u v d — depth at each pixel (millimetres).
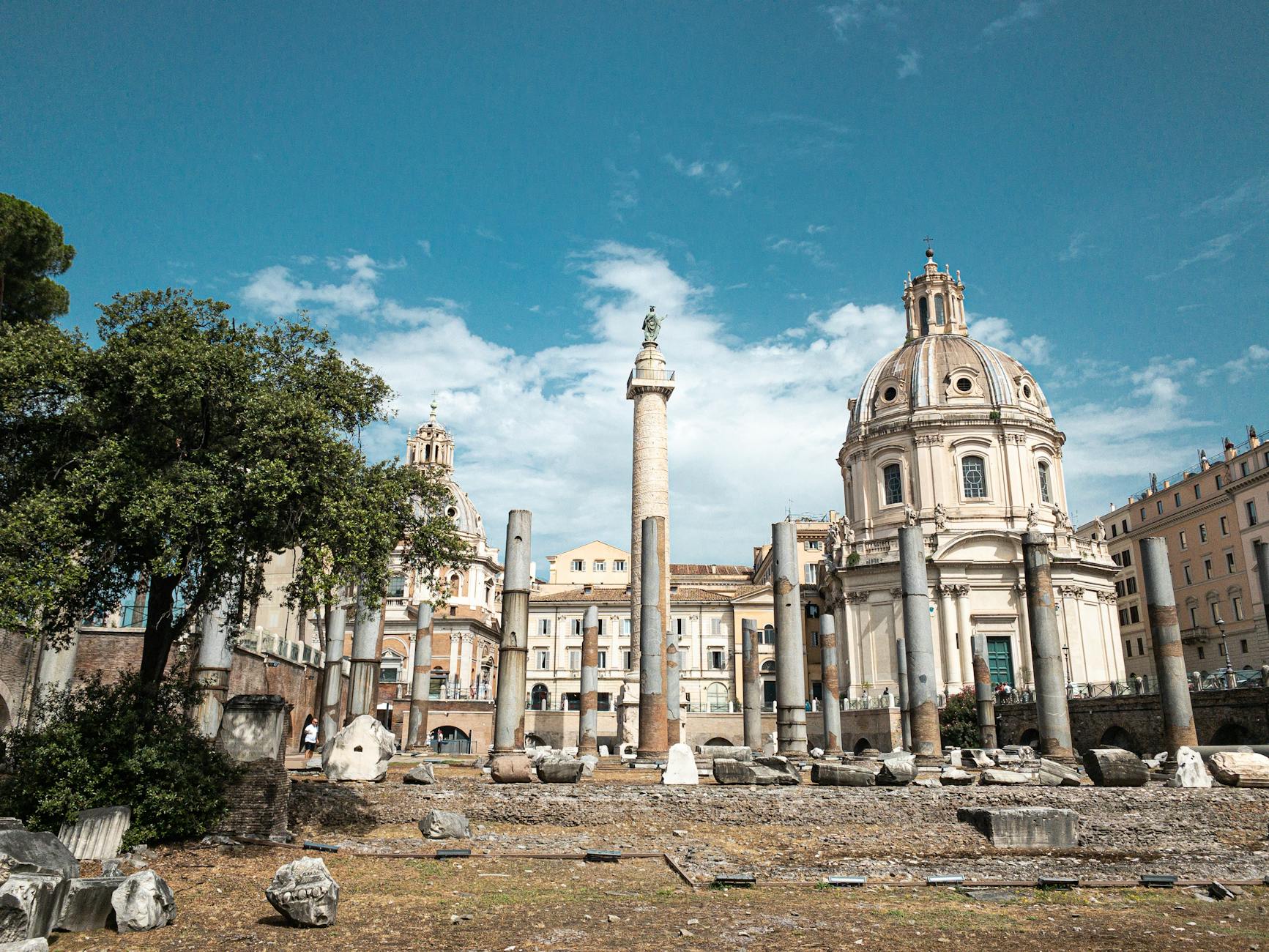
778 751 35719
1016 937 13305
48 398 18984
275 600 53156
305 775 30828
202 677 29156
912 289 86438
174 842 18812
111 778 18328
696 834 22578
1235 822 23844
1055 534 70625
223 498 18516
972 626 68000
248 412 19297
